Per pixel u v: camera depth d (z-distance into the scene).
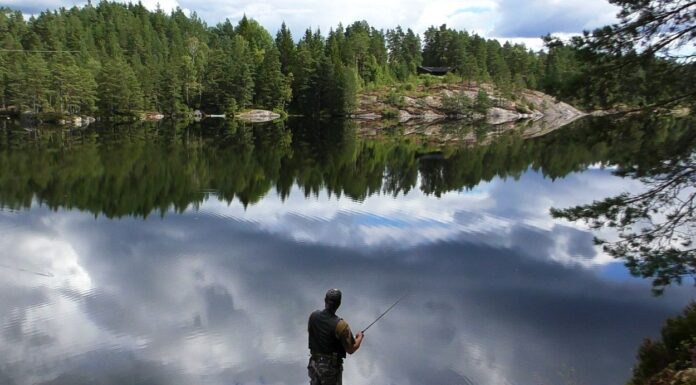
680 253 9.85
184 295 14.98
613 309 13.97
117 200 28.09
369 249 19.22
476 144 58.81
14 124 80.25
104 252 18.97
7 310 13.92
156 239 20.61
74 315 13.65
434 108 118.88
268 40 156.75
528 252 18.80
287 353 11.65
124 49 124.31
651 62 8.99
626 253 10.28
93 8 150.50
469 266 17.42
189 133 72.12
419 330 12.73
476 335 12.48
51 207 26.22
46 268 17.31
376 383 10.45
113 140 60.44
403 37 152.88
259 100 112.88
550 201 27.59
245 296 14.85
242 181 34.88
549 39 9.77
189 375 10.77
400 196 29.33
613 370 10.89
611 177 34.47
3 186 31.75
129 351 11.72
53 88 86.25
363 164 43.53
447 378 10.63
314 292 15.18
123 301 14.53
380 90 123.38
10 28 115.75
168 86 102.56
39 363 11.20
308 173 38.75
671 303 14.23
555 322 13.12
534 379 10.59
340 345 6.96
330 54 122.69
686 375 6.81
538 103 126.56
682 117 9.19
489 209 25.86
